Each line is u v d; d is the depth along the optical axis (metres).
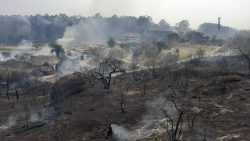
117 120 81.19
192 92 95.94
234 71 123.81
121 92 103.94
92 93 106.31
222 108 81.19
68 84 111.88
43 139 78.88
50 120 92.69
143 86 108.44
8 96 128.38
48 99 117.12
